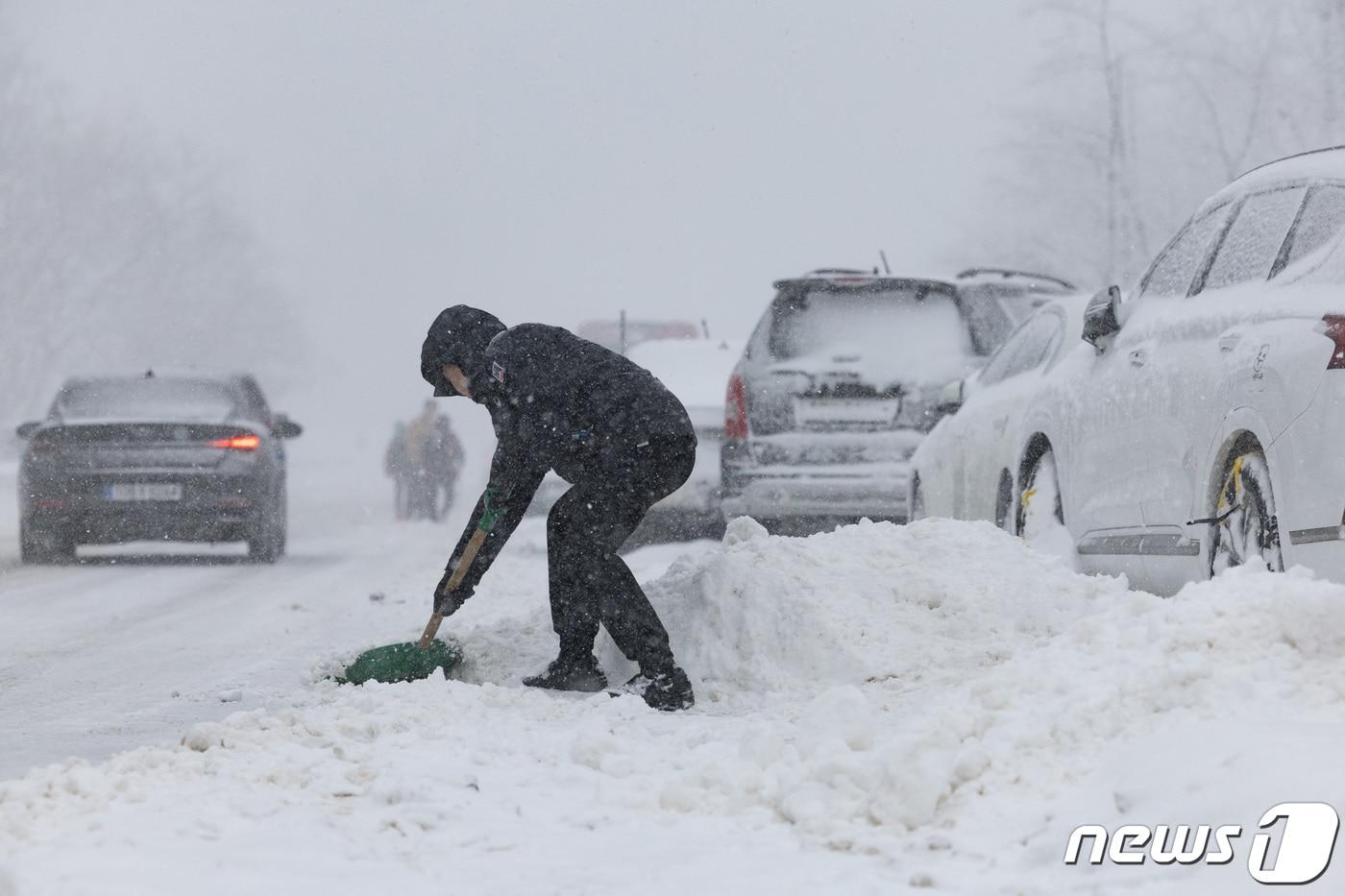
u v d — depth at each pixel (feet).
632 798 35.81
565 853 32.12
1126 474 62.80
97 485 135.03
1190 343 57.72
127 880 29.43
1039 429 73.41
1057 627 55.88
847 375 106.63
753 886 29.50
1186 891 27.45
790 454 106.93
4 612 99.09
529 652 59.06
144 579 124.06
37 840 32.30
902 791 33.30
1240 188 60.54
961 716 38.01
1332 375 47.16
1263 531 51.75
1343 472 46.34
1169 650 38.81
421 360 54.70
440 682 49.57
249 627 89.30
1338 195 52.49
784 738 42.29
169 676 68.74
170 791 36.19
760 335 108.88
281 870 30.58
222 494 135.74
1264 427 50.21
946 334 107.45
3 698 62.39
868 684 52.31
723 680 54.39
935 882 29.27
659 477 52.95
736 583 56.34
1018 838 31.35
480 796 36.52
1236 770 30.40
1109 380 64.90
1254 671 36.94
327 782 37.32
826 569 57.82
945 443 90.07
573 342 54.19
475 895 29.32
